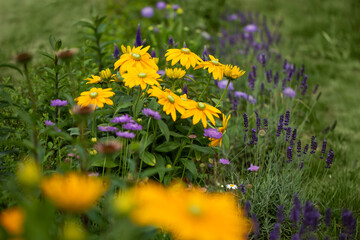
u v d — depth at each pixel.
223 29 5.54
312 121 3.72
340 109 4.16
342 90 4.57
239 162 2.93
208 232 1.00
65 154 2.19
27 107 2.43
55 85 2.67
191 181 2.32
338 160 3.16
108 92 1.99
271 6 7.16
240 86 3.87
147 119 2.25
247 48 4.81
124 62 2.09
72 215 1.59
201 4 6.07
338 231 2.22
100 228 1.58
